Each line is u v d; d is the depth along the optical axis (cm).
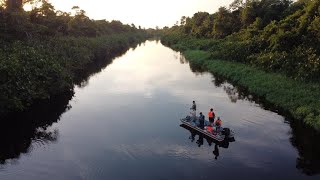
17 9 4409
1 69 2473
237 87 3431
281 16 5588
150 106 2753
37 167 1684
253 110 2589
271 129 2178
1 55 2808
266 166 1688
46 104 2867
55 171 1639
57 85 3089
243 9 6844
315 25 3688
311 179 1564
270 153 1834
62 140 2036
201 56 5578
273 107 2650
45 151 1880
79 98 3056
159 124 2302
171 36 12494
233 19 7206
